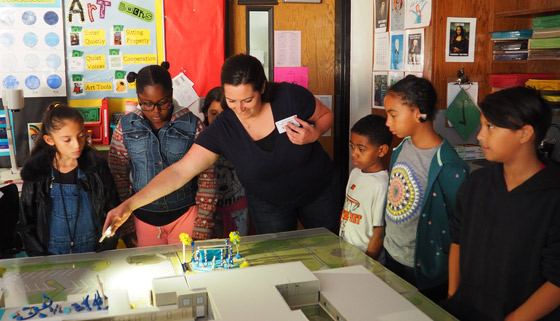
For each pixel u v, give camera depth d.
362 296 1.34
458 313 1.45
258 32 3.63
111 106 3.33
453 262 1.54
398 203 1.85
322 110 2.11
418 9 3.07
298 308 1.37
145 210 2.30
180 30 3.36
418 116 1.77
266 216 2.27
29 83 3.17
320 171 2.19
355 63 3.72
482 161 3.06
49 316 1.28
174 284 1.37
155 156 2.26
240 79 1.76
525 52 2.87
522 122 1.28
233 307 1.24
